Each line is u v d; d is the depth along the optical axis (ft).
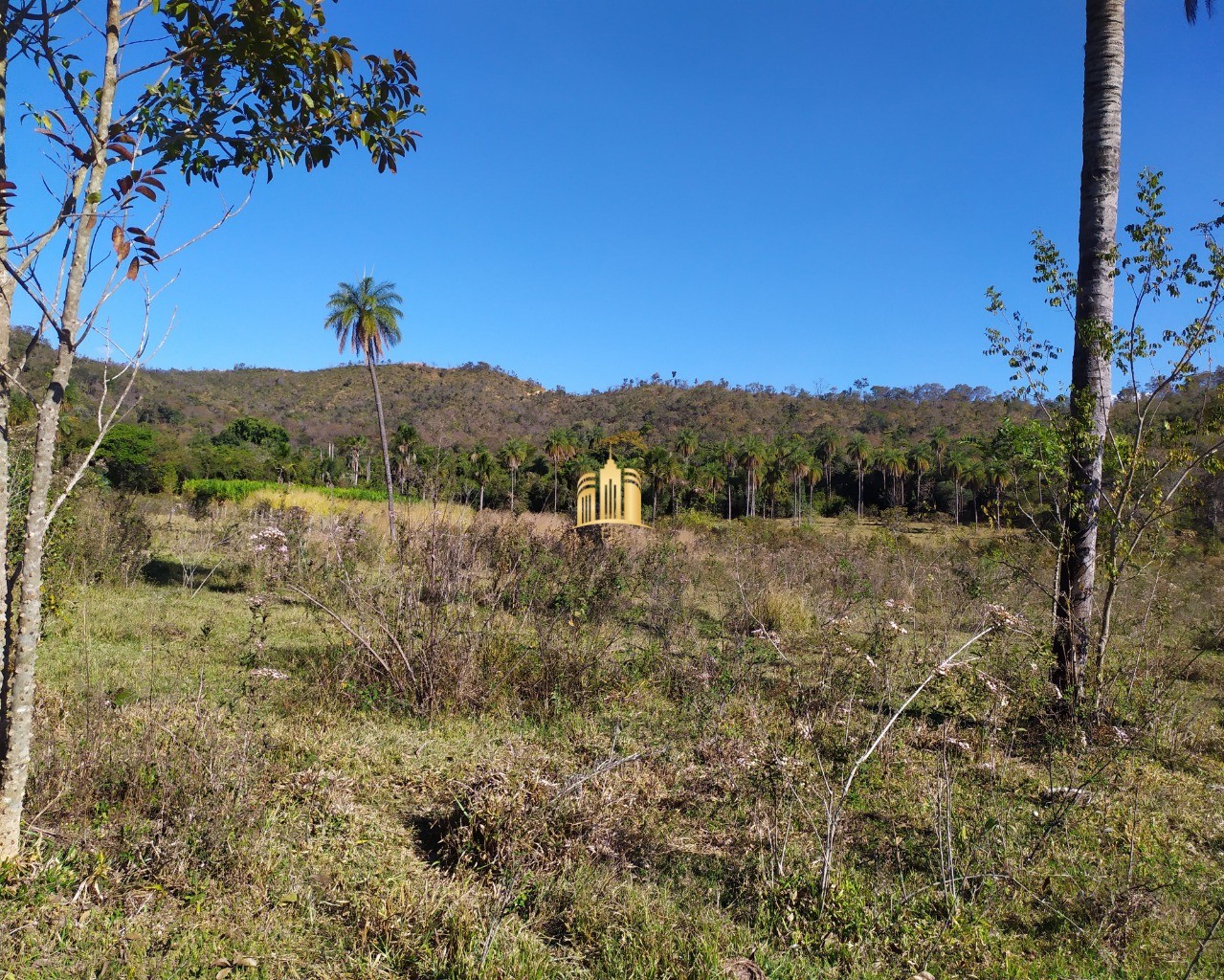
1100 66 22.98
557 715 19.45
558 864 11.74
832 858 12.67
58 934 9.07
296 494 78.13
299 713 17.83
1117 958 10.58
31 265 9.41
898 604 22.54
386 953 9.57
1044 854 13.41
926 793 15.51
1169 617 26.02
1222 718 22.58
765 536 74.23
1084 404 22.17
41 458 9.77
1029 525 24.25
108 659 20.89
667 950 9.78
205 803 11.71
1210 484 46.29
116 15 9.84
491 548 25.48
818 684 21.33
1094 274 22.80
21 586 9.92
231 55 10.94
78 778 12.20
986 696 19.34
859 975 9.87
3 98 9.48
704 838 13.47
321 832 12.49
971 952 10.48
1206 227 21.01
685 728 18.67
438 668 19.92
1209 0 27.40
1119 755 17.94
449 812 12.85
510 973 9.08
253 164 12.19
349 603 26.63
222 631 25.94
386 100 12.47
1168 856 13.67
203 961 9.04
